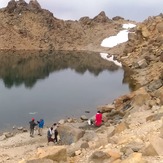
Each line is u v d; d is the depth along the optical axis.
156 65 72.62
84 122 37.06
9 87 66.31
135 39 119.19
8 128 38.19
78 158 18.62
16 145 29.88
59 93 60.75
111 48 160.25
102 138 23.69
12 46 161.38
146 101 35.97
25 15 184.50
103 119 35.69
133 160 13.88
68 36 182.38
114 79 75.44
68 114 44.75
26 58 123.19
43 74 85.81
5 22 174.88
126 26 198.00
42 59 121.75
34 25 179.75
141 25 118.19
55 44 172.75
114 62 110.62
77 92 61.53
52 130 29.86
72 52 155.75
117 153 16.33
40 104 51.34
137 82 65.06
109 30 190.62
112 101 52.16
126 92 58.19
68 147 22.69
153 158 14.55
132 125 25.47
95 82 73.31
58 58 126.62
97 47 168.88
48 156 17.17
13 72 87.31
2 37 165.50
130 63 98.00
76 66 103.44
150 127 20.94
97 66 102.31
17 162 20.27
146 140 17.89
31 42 169.00
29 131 35.97
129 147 16.64
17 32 171.88
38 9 191.25
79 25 195.25
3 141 31.55
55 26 185.50
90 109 47.41
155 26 113.06
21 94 59.56
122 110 38.34
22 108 48.56
